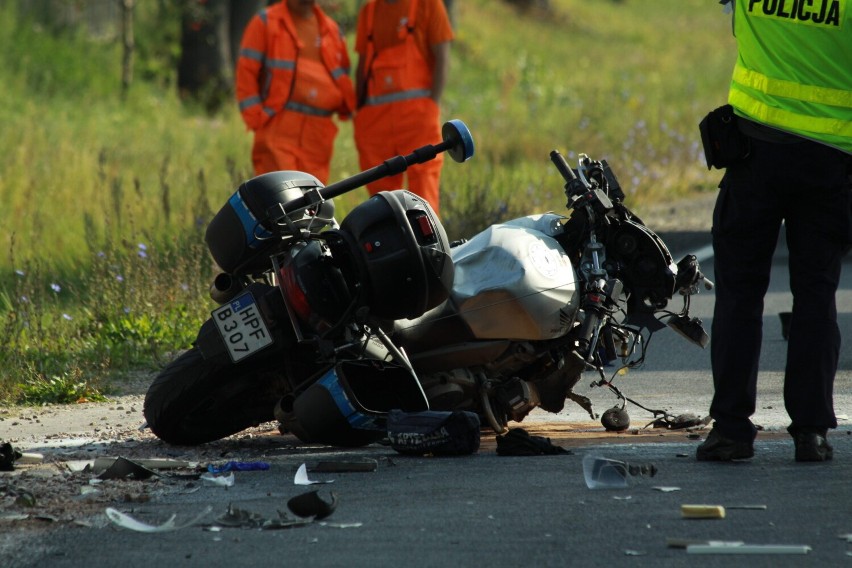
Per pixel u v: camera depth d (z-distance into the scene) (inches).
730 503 598.5
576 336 782.5
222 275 786.8
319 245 735.1
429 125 1499.8
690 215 2209.6
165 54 3826.3
